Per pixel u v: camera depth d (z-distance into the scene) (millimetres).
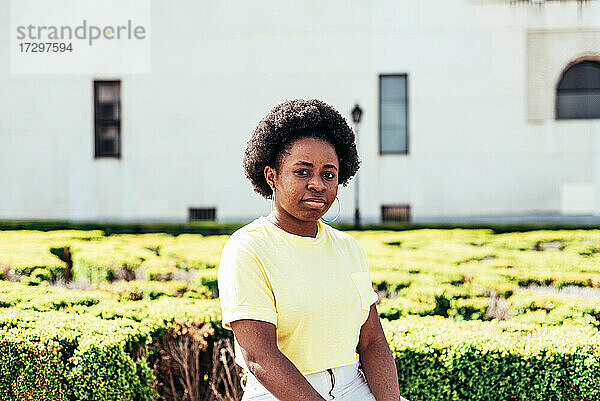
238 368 3703
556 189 16203
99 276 6820
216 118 16484
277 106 2480
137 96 16516
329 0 16391
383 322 3779
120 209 16547
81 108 16500
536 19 16125
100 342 3279
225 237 9992
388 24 16359
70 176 16531
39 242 8445
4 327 3424
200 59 16484
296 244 2389
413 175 16344
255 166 2477
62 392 3221
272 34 16438
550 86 16188
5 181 16562
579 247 8508
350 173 2600
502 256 7246
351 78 16375
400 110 16547
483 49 16281
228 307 2301
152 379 3494
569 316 4141
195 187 16516
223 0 16438
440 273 5902
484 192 16312
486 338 3480
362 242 9188
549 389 3379
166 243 8789
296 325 2314
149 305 4066
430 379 3430
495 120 16297
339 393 2354
